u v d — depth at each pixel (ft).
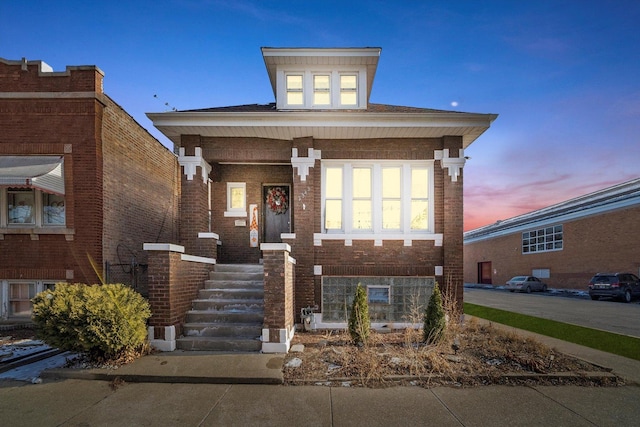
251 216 38.52
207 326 25.35
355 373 19.92
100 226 31.55
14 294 31.27
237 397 17.52
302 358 22.31
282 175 39.22
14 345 25.27
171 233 48.75
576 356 23.47
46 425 14.85
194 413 15.92
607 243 79.66
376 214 32.50
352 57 33.24
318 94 34.37
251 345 24.00
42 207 31.89
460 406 16.58
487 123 30.01
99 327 20.03
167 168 47.52
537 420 15.37
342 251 32.04
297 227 31.73
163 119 30.37
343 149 32.53
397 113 29.78
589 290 69.51
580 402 17.06
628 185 81.20
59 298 20.47
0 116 31.22
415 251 32.01
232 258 38.45
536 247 102.89
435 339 23.89
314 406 16.56
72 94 31.14
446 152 31.91
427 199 32.94
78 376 19.69
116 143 34.63
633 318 42.98
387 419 15.40
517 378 19.45
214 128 30.91
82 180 31.30
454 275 31.42
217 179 38.73
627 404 16.89
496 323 37.14
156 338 23.75
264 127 30.58
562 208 96.99
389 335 27.78
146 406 16.58
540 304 59.67
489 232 127.34
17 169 29.45
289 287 26.30
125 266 36.11
